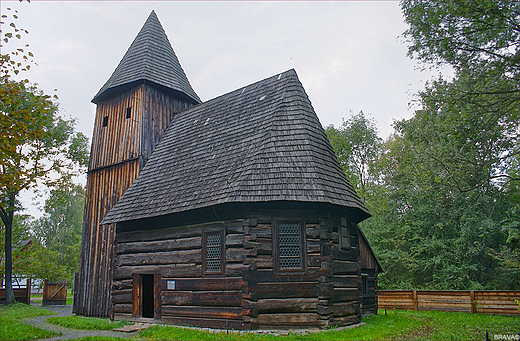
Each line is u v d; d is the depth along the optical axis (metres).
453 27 11.59
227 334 10.03
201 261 11.96
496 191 20.97
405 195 25.86
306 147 12.20
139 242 13.74
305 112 13.37
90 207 18.02
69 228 46.03
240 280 10.95
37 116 12.20
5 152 11.21
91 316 16.11
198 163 14.02
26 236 31.02
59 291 23.83
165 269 12.77
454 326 12.25
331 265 11.13
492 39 11.38
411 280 24.66
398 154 29.80
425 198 23.30
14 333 10.23
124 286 13.75
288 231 11.36
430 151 16.30
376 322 12.63
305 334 10.02
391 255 24.80
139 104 17.66
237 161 12.54
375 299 15.94
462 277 21.94
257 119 13.92
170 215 13.03
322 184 11.38
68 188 27.08
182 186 13.45
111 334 11.05
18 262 27.36
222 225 11.73
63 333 11.23
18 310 17.64
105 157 18.27
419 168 20.48
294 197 10.88
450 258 23.02
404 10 12.10
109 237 16.48
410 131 23.97
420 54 12.43
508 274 21.30
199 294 11.77
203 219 12.23
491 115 12.21
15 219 28.09
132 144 17.23
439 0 11.48
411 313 16.23
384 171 31.98
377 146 35.34
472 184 18.33
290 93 14.00
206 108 17.20
